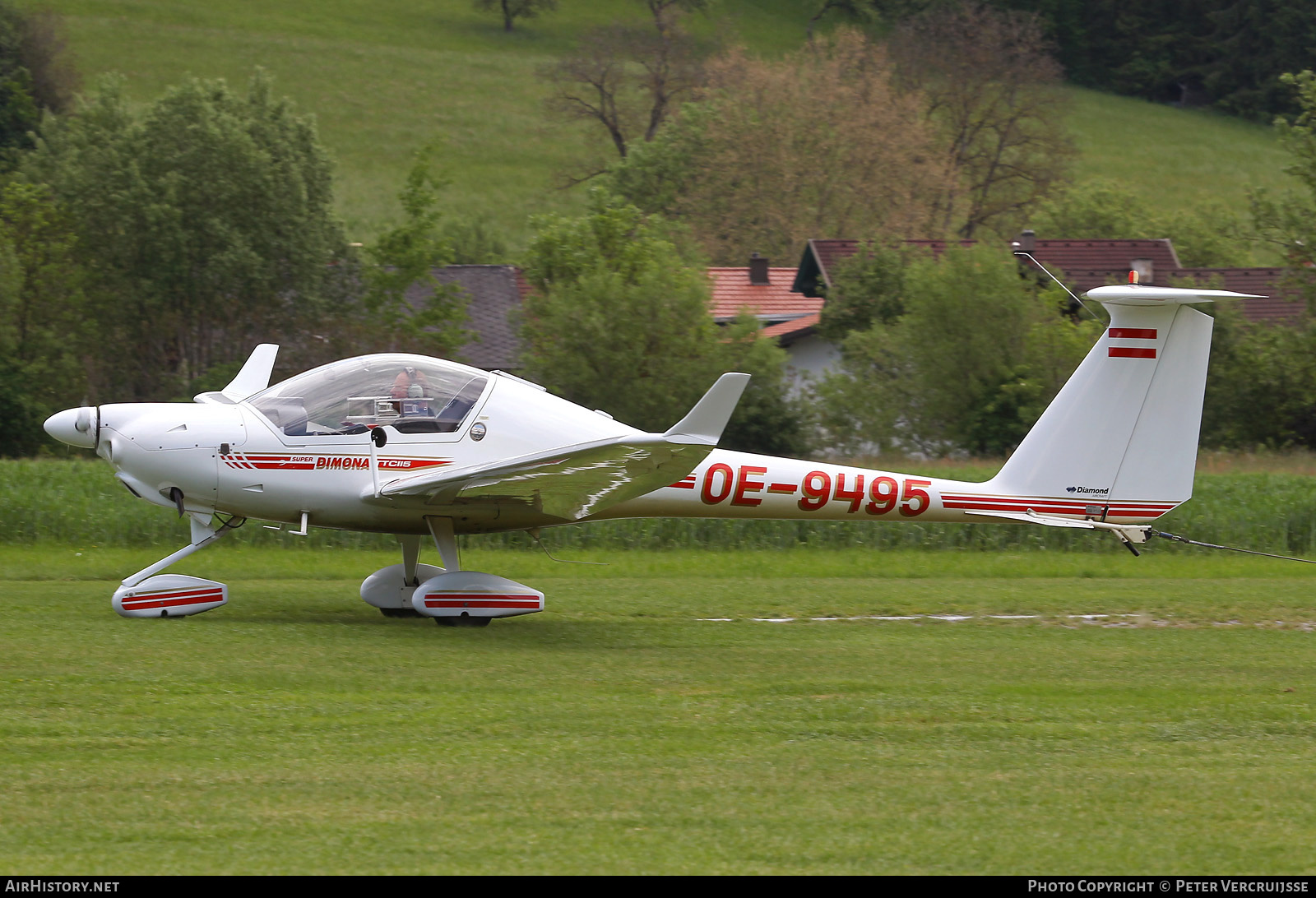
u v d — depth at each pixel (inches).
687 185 7357.3
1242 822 706.8
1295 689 1034.7
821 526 2138.3
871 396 3422.7
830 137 6702.8
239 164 3882.9
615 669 1066.7
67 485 2149.4
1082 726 897.5
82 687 922.7
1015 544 2148.1
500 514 1290.6
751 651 1173.1
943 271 3420.3
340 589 1533.0
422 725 858.8
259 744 805.2
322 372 1278.3
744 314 3287.4
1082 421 1357.0
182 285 3855.8
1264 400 3641.7
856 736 862.5
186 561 1761.8
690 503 1346.0
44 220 3868.1
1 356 3501.5
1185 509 2237.9
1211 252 6525.6
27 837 649.0
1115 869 639.1
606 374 3083.2
